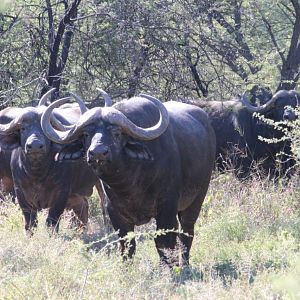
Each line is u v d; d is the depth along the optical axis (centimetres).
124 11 5609
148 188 3155
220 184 4491
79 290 2559
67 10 5650
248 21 7931
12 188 4494
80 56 5775
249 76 6234
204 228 3712
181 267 3086
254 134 5453
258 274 2855
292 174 4984
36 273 2703
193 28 5844
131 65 5619
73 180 4059
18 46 5819
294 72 7081
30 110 3822
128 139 3027
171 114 3406
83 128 2998
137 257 3138
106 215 4409
